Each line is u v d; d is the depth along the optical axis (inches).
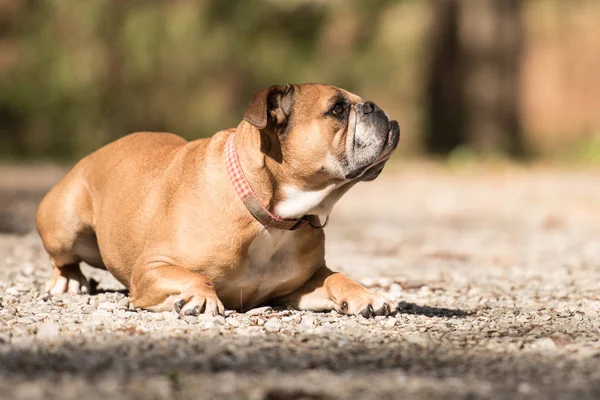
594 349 278.8
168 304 325.1
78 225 388.5
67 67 1656.0
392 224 828.6
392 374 243.0
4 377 229.3
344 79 1882.4
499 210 961.5
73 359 249.1
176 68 1696.6
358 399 218.2
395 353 270.4
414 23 1967.3
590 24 2282.2
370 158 325.1
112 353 257.0
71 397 212.2
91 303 365.4
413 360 262.2
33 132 1665.8
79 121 1670.8
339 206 1003.9
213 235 325.1
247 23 1736.0
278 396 220.2
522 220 874.1
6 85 1658.5
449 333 305.0
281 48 1775.3
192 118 1712.6
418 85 1983.3
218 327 300.2
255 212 323.9
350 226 805.2
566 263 566.3
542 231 780.0
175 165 347.3
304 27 1800.0
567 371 250.4
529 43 2244.1
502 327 319.3
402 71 1971.0
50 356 252.5
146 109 1699.1
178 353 259.4
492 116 1676.9
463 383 234.5
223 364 248.8
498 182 1244.5
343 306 341.1
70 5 1652.3
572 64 2247.8
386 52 1941.4
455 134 1707.7
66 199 388.2
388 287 446.3
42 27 1688.0
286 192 326.6
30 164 1513.3
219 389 223.1
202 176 330.0
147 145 379.9
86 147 1674.5
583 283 463.8
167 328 294.0
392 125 329.7
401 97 2009.1
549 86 2239.2
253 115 307.4
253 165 322.0
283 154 322.7
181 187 335.3
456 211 955.3
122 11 1674.5
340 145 323.9
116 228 361.7
